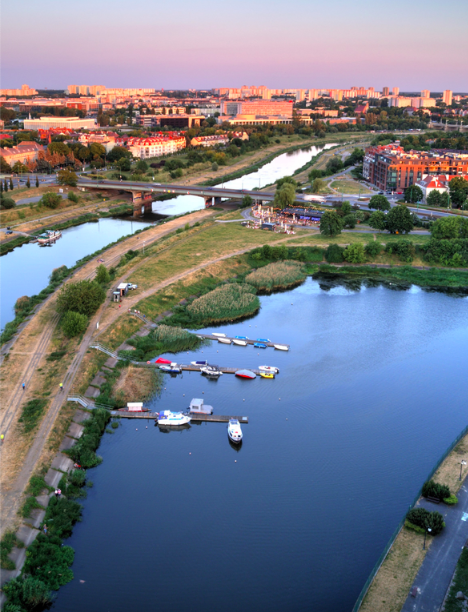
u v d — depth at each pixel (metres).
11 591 129.38
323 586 138.75
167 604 133.38
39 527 148.50
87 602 133.25
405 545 137.38
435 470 161.62
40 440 178.25
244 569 142.88
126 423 199.62
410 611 119.94
